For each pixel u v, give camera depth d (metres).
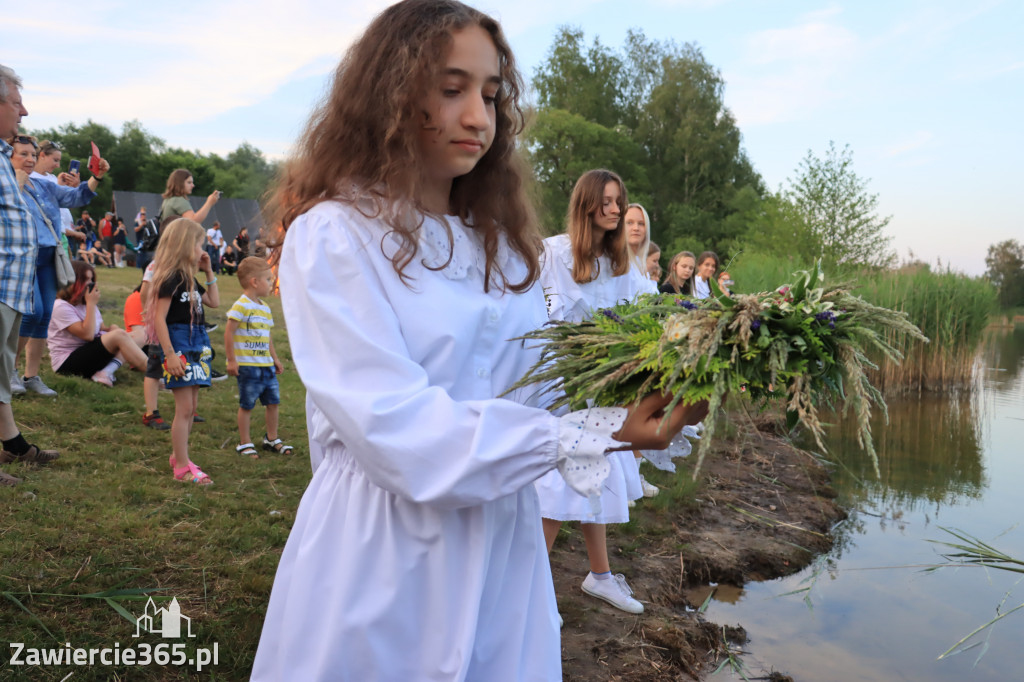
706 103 47.53
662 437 1.18
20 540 3.16
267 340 5.17
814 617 3.83
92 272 6.26
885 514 5.46
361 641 1.19
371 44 1.30
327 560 1.25
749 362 1.21
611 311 1.54
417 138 1.29
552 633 1.40
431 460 1.08
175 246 4.31
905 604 4.00
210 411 6.05
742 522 4.99
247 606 2.93
